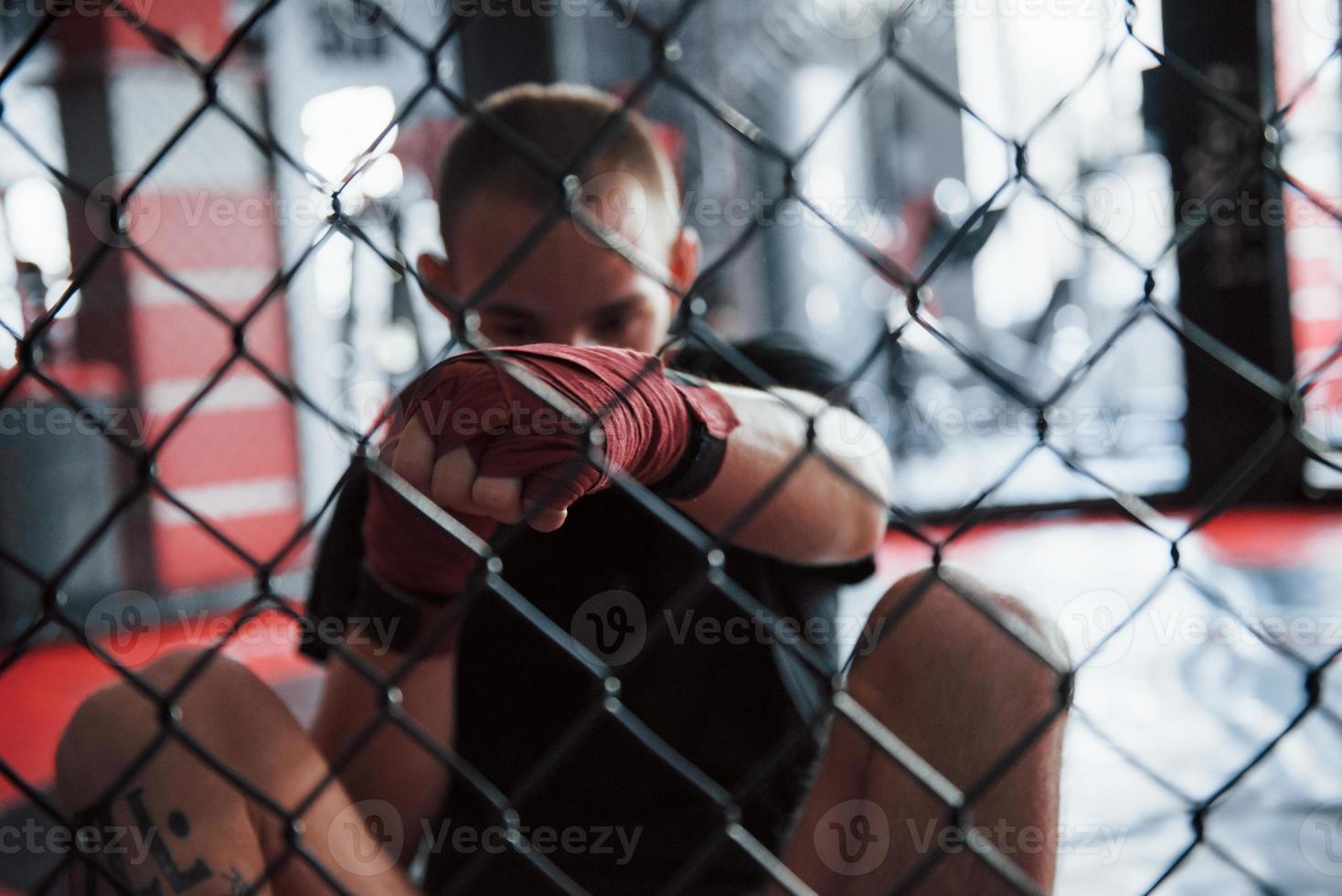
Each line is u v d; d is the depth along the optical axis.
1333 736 1.90
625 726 0.42
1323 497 4.52
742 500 0.64
